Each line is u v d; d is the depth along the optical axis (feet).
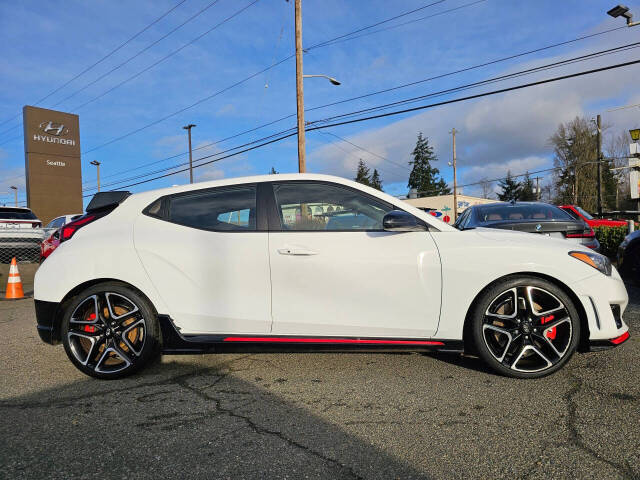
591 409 8.39
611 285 9.85
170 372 11.03
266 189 10.87
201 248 10.41
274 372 10.92
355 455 6.96
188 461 6.82
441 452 7.01
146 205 11.12
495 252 9.92
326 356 12.07
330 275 10.04
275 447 7.24
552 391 9.31
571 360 11.16
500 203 23.21
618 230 33.42
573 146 171.94
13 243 33.73
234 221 10.65
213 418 8.39
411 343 9.98
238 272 10.23
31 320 18.28
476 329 9.98
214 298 10.30
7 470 6.59
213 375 10.80
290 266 10.11
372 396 9.30
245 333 10.28
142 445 7.36
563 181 178.70
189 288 10.35
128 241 10.61
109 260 10.47
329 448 7.19
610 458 6.71
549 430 7.64
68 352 10.57
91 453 7.10
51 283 10.59
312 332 10.16
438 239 10.19
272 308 10.17
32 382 10.48
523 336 9.91
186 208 10.94
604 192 193.47
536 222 18.86
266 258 10.18
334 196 10.69
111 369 10.50
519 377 9.98
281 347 10.15
